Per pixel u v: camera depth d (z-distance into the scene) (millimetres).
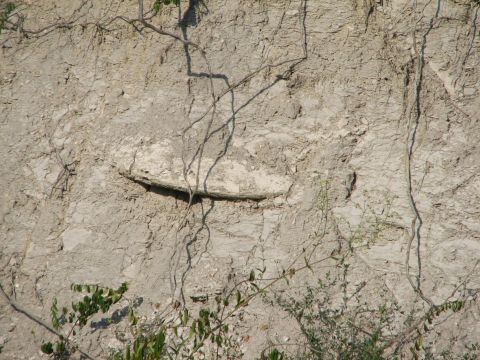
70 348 13430
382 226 13727
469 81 14117
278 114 14391
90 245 14250
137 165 14258
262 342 13195
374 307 13273
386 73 14305
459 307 12922
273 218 14031
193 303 13711
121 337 13477
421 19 14391
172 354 13156
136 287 13930
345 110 14234
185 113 14516
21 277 14195
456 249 13422
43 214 14531
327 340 12617
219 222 14148
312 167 14070
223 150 14258
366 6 14492
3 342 13570
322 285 13156
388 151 14000
